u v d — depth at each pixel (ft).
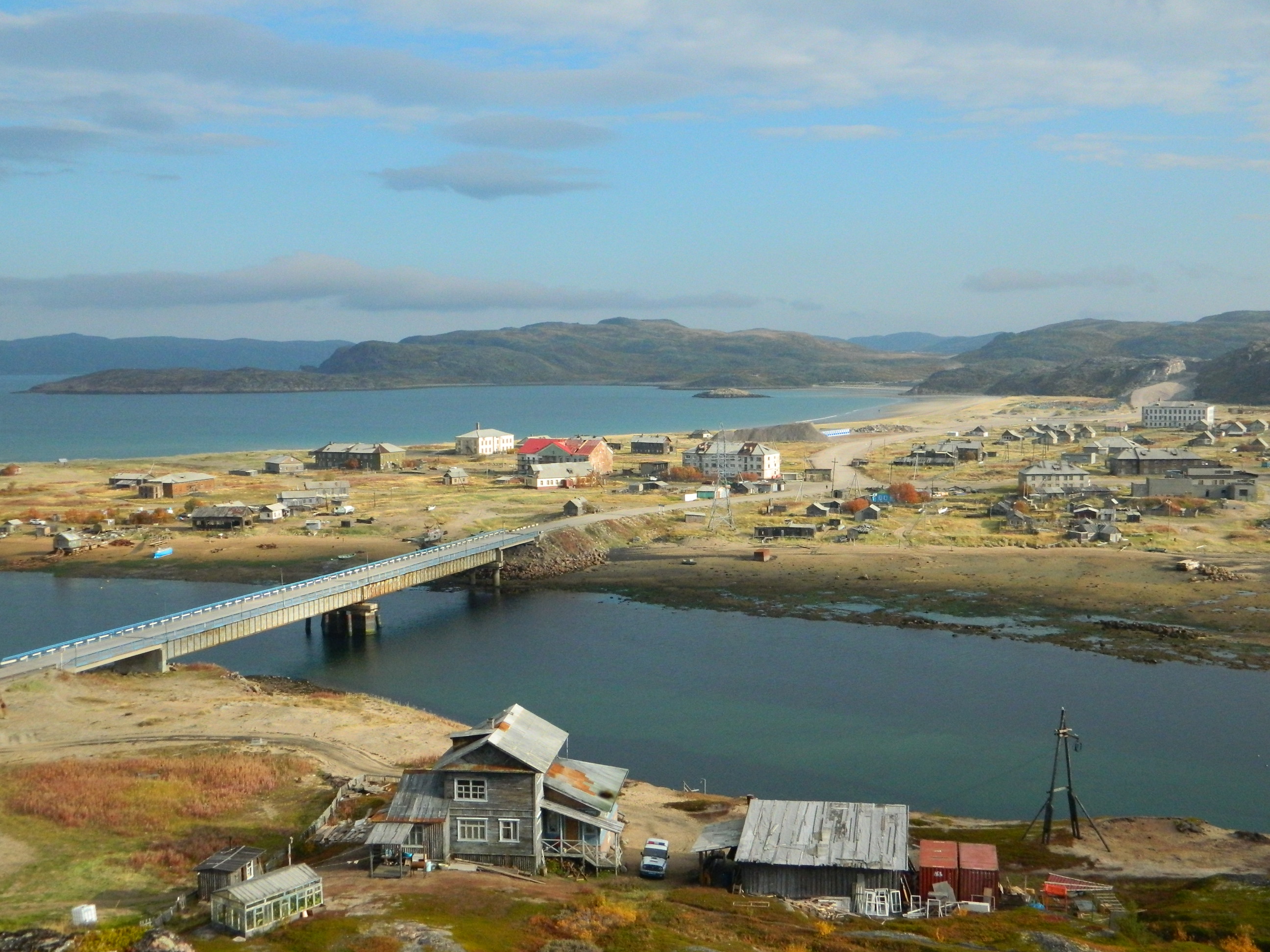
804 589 493.36
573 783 211.41
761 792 273.75
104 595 505.66
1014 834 233.14
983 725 319.47
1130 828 234.17
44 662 335.88
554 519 651.25
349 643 424.05
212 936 163.12
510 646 415.23
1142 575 497.05
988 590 481.05
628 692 355.56
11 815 222.28
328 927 163.12
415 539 606.55
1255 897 193.06
